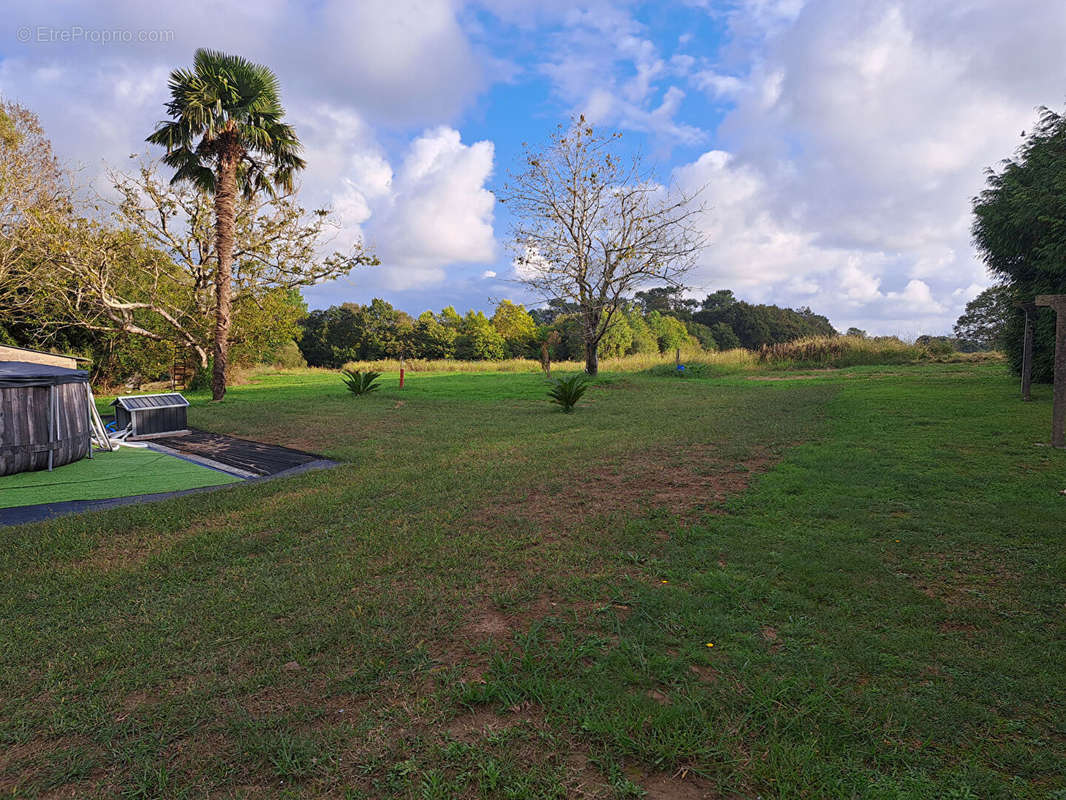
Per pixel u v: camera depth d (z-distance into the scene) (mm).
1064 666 2604
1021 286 14852
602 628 3107
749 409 12750
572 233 24391
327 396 19078
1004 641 2838
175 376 25391
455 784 1965
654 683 2568
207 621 3414
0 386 7781
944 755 2061
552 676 2629
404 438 10609
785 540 4375
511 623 3229
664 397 16703
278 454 9523
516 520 5215
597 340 25828
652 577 3814
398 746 2193
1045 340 13875
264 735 2305
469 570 4043
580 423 11836
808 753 2043
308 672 2791
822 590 3463
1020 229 13789
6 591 3998
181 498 6555
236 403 17062
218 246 18594
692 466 7203
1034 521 4508
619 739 2148
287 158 20172
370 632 3152
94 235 19266
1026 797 1846
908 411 10812
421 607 3459
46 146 19688
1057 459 6562
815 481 6070
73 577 4215
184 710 2518
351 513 5738
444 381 25781
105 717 2490
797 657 2717
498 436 10523
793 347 31156
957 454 6977
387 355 66938
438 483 6801
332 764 2113
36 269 18438
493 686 2506
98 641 3219
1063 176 12438
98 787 2070
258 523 5473
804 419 10719
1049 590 3381
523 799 1898
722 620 3109
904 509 5023
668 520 5062
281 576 4113
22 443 8055
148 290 22219
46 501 6629
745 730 2215
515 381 25094
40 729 2439
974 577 3604
